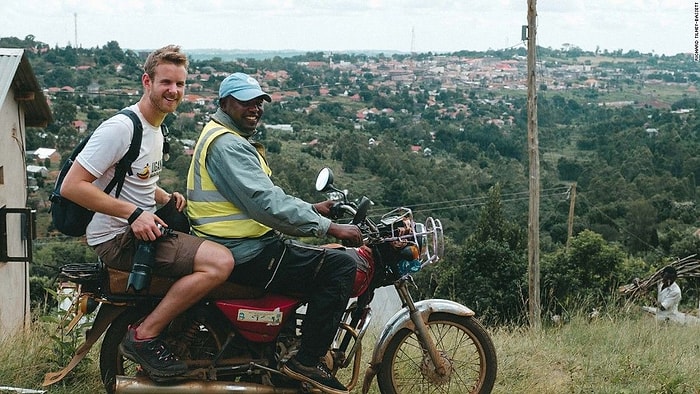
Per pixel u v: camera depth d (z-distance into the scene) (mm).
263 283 4039
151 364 3939
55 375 4191
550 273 21625
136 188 3984
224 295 4043
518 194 53562
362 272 4168
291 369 4078
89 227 3988
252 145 4113
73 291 4613
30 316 5859
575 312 8977
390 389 4398
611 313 10172
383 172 57250
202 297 3936
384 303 7902
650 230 46656
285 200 3900
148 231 3822
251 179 3900
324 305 4051
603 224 47094
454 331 5414
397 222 4246
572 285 21141
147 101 3969
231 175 3912
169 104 3963
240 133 4098
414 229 4246
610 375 5477
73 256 23875
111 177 3928
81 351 4180
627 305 10969
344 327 4203
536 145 17969
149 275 3865
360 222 4098
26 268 13695
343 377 4934
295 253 4035
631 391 5043
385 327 4395
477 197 51938
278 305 4066
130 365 4508
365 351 5703
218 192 4008
